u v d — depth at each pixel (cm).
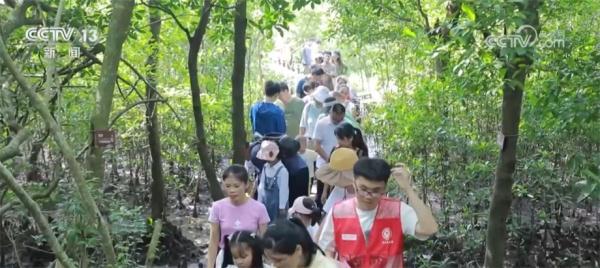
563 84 580
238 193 545
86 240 471
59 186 520
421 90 830
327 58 1342
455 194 763
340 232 426
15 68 364
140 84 901
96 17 690
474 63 523
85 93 684
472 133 807
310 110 978
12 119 475
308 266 382
